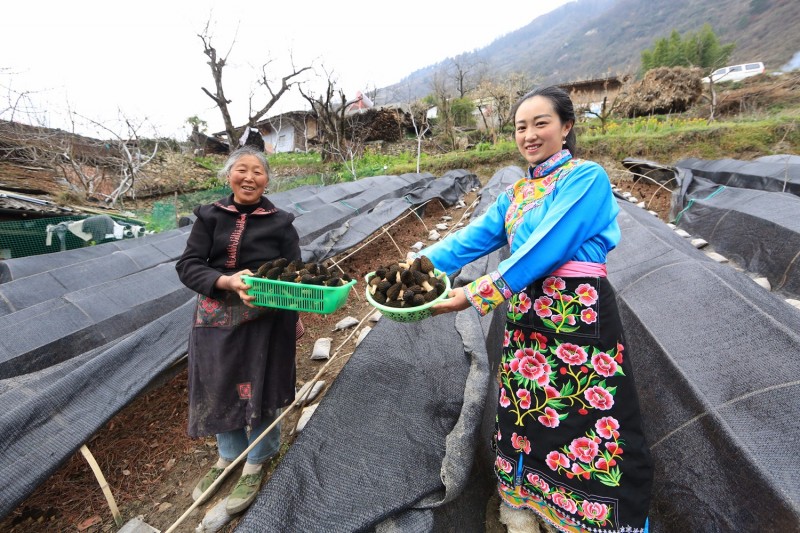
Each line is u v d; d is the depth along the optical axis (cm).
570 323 146
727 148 1270
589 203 137
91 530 209
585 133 1683
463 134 2325
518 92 1975
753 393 180
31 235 823
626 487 146
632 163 1278
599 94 2567
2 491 175
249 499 205
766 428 164
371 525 159
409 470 185
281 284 173
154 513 217
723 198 650
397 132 2441
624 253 415
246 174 191
